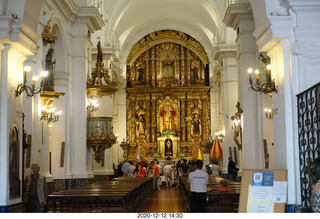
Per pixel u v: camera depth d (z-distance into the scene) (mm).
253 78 16359
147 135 32594
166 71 33438
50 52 13133
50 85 13039
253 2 9719
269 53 9648
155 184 23203
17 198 8875
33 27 9297
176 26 32719
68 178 16016
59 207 10812
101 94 17188
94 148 17047
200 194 9258
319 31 8648
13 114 8797
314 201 5293
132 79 33438
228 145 22500
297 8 8680
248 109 16297
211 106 32656
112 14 24656
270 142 15594
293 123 8664
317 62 8656
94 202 11211
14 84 8867
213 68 32438
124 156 30766
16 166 8938
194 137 32375
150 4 28625
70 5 15852
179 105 32906
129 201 11641
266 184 6184
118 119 32500
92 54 24359
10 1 8578
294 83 8703
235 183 13188
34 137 12586
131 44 32906
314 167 5445
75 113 16656
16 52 8828
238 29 17547
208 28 29203
